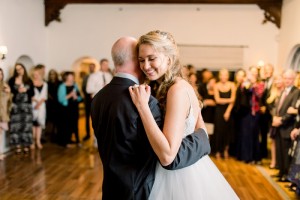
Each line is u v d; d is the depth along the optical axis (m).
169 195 1.42
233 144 5.70
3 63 5.78
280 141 4.40
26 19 6.66
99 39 7.74
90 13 7.70
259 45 7.38
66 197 3.64
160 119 1.33
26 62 7.03
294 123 4.20
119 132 1.30
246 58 7.45
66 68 7.83
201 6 7.47
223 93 5.54
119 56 1.37
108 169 1.35
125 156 1.32
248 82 5.32
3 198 3.57
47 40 7.80
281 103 4.46
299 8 5.78
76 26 7.74
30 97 5.62
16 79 5.52
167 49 1.33
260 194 3.89
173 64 1.39
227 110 5.48
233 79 7.48
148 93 1.28
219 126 5.56
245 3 7.27
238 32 7.44
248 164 5.26
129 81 1.37
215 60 7.55
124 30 7.68
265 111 5.41
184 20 7.54
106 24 7.69
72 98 6.27
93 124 1.45
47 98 6.49
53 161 5.15
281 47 6.98
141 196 1.36
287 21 6.57
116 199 1.35
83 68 9.62
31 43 6.93
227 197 1.54
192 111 1.42
